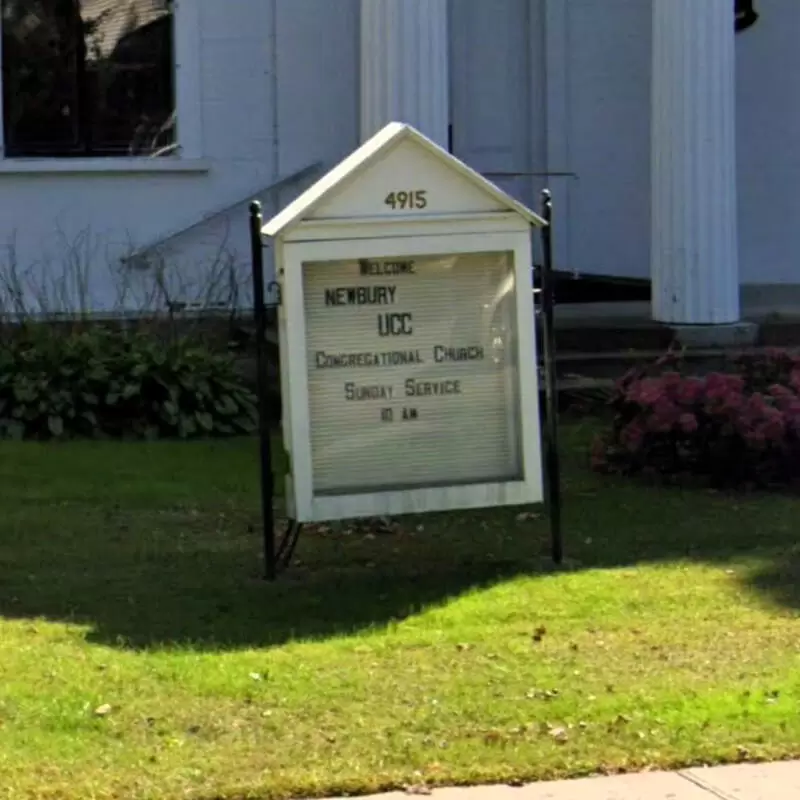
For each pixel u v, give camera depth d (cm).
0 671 737
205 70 1645
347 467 889
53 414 1332
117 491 1128
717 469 1179
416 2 1480
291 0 1659
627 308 1703
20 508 1076
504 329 910
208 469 1216
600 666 754
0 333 1434
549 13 1778
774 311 1711
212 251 1647
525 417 909
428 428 900
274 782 609
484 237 897
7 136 1602
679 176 1525
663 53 1533
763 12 1844
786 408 1172
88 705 691
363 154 877
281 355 910
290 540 957
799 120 1862
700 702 700
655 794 607
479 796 604
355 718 680
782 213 1872
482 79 1784
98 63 1623
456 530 1041
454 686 721
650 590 885
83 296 1545
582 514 1084
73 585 897
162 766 625
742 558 963
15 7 1594
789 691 715
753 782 620
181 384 1366
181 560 953
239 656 765
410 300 896
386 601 869
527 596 873
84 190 1612
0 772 615
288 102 1667
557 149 1794
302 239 870
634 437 1190
